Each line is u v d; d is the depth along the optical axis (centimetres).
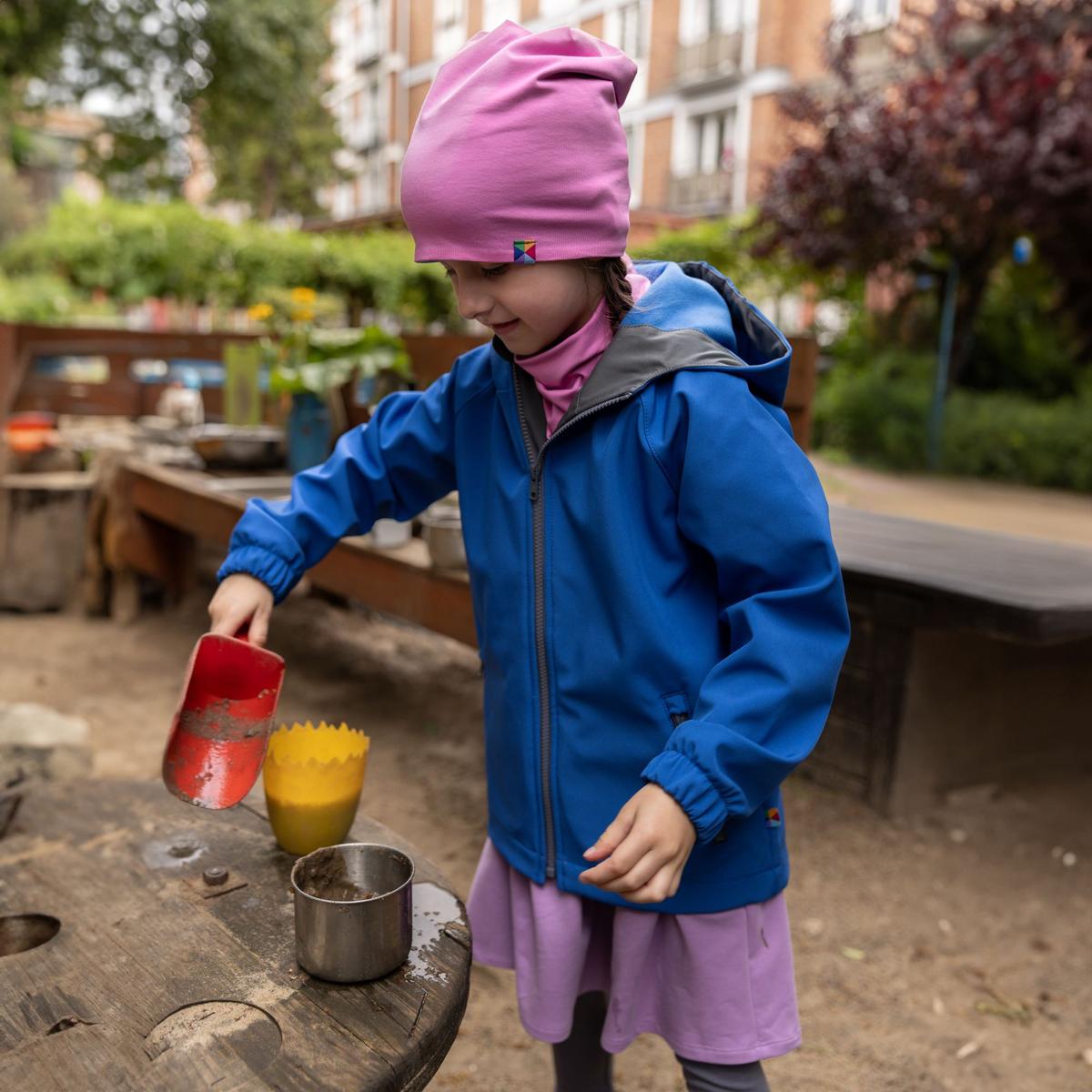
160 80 1553
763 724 93
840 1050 176
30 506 445
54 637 412
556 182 97
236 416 438
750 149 1734
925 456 1103
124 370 622
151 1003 88
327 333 394
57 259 1458
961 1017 186
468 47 103
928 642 258
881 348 1273
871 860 242
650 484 104
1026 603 207
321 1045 82
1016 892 231
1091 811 272
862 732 269
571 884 112
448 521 263
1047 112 997
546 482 111
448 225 97
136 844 119
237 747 107
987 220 1048
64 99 1579
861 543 283
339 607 470
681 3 1834
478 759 299
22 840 120
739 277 1328
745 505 99
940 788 271
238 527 120
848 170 1041
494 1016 185
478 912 126
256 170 2806
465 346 348
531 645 113
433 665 392
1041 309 1220
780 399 108
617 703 108
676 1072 171
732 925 111
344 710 339
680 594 107
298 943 93
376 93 2755
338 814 116
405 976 92
